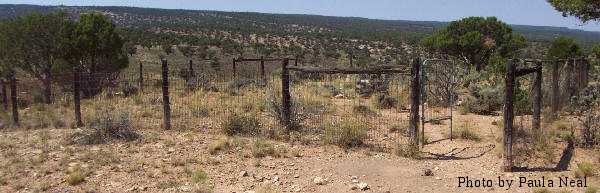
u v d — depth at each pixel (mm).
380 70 10914
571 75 15875
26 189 8203
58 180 8609
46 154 10188
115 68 25172
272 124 13016
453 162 9773
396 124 13500
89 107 17250
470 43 33031
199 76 24578
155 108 16406
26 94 23016
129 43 57312
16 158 9867
